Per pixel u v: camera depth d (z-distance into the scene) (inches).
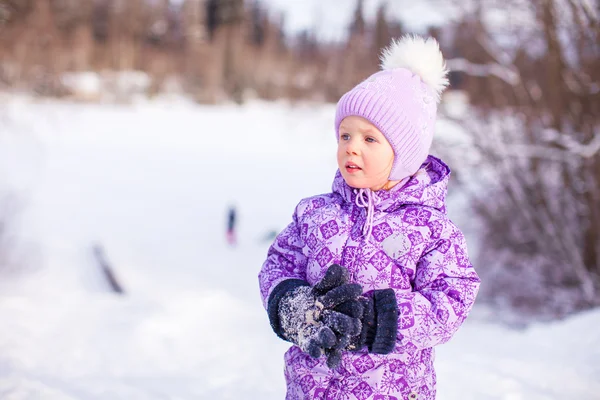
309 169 1114.1
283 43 2343.8
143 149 1242.0
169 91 2114.9
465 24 408.2
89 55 2011.6
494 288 479.2
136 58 2294.5
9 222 543.2
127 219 753.0
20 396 126.9
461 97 429.7
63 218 717.9
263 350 213.9
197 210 828.6
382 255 68.8
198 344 222.1
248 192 939.3
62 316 263.9
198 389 162.1
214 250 677.3
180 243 690.8
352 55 422.9
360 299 64.2
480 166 424.2
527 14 406.0
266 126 1625.2
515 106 418.9
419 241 68.8
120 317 262.1
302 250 74.5
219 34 2389.3
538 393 154.8
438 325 64.2
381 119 70.0
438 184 72.5
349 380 68.7
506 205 457.1
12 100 558.9
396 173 71.8
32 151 895.1
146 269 585.6
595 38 382.9
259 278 76.1
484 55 418.9
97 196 838.5
